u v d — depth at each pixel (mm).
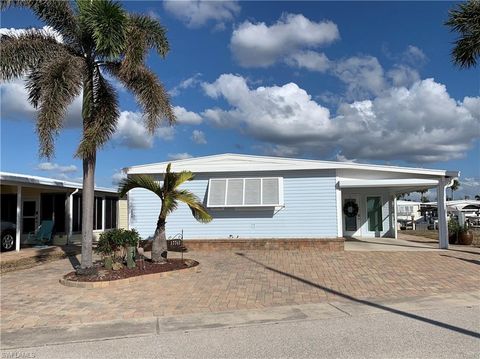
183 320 7344
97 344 6199
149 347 5949
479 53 14523
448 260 13297
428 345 5594
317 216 17281
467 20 14289
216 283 10359
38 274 12031
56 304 8656
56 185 19047
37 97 11414
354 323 6816
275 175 17750
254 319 7277
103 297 9141
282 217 17484
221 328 6789
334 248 15805
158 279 10906
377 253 14930
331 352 5438
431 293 9070
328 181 17328
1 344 6340
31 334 6820
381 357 5199
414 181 16797
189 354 5582
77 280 10445
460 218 23609
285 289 9641
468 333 6102
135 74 11781
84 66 11320
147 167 17953
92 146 11156
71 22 11680
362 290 9445
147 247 17375
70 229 20984
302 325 6797
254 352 5555
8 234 17812
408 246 17344
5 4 11086
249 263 13266
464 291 9234
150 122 12047
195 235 17875
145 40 11570
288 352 5504
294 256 14547
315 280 10570
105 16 10523
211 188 17719
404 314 7316
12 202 21125
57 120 10320
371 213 22031
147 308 8219
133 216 18188
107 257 11734
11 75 11094
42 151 10250
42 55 11234
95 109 11680
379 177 17672
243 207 17312
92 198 11367
